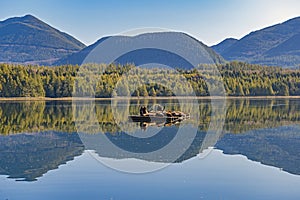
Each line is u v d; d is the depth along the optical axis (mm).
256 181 17875
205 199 15500
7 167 20484
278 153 24500
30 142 28406
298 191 16422
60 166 20625
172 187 16938
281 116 50156
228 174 19047
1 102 86188
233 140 29594
